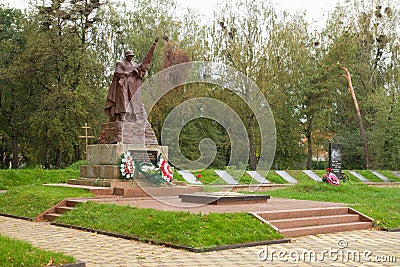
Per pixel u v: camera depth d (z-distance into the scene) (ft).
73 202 46.73
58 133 110.42
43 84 122.11
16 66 116.67
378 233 41.29
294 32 130.31
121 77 61.05
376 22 141.90
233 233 33.78
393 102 129.80
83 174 61.52
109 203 44.37
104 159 58.90
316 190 73.72
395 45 142.10
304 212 42.37
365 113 141.18
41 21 114.01
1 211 50.78
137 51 117.60
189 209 41.34
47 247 31.17
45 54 111.14
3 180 82.28
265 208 43.34
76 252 29.53
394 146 122.93
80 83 113.39
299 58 129.39
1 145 144.46
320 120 130.62
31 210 48.03
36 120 111.34
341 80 135.74
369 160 128.16
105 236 35.83
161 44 115.03
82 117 112.57
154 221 35.76
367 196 67.31
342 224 42.60
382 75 147.54
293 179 94.38
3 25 133.59
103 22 122.52
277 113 123.24
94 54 119.75
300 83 130.82
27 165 141.28
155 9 122.83
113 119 61.52
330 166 85.81
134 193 52.70
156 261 27.14
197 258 28.19
